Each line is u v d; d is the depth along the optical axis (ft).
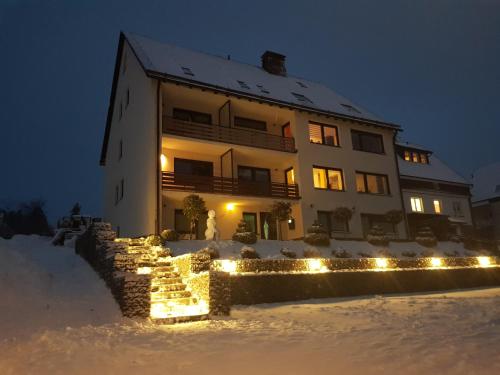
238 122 77.61
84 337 22.72
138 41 78.64
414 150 113.19
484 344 20.16
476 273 60.70
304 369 16.87
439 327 25.26
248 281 40.60
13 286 30.22
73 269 42.47
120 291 30.04
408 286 52.75
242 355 19.21
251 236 56.44
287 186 74.84
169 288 35.96
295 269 45.01
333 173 80.33
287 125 80.59
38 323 25.41
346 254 58.75
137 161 67.10
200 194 65.00
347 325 26.89
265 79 88.48
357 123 85.40
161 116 62.85
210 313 31.27
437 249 74.64
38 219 187.52
